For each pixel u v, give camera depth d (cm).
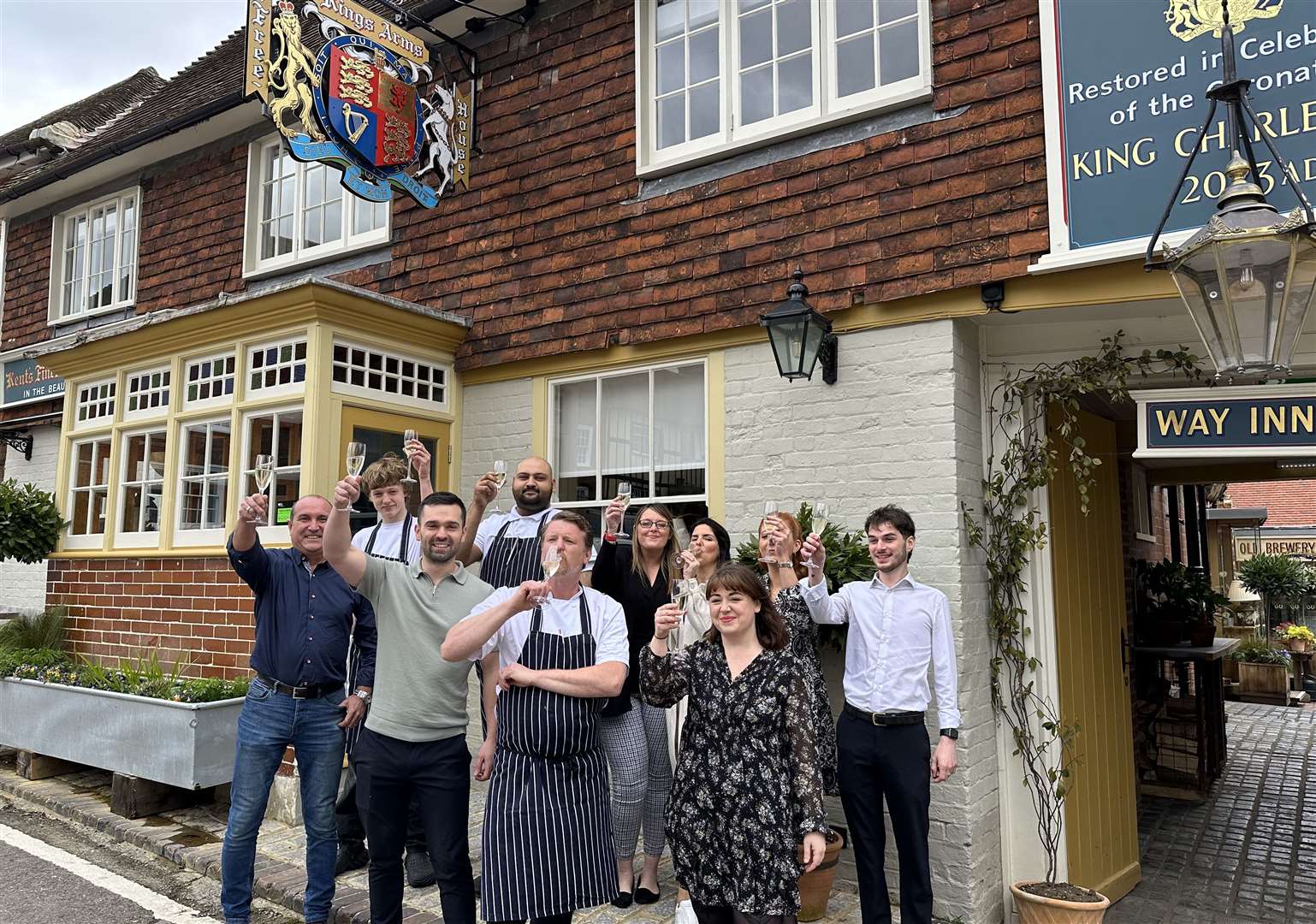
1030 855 450
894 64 500
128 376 678
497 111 655
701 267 542
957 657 434
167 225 873
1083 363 446
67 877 448
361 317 570
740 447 518
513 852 286
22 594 921
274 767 391
